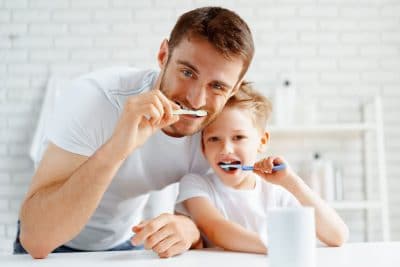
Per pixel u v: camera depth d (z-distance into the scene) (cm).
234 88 121
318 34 282
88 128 121
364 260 93
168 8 280
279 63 279
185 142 133
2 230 266
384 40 282
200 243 126
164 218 106
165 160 134
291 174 126
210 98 114
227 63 110
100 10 280
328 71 280
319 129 256
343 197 272
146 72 134
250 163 140
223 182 140
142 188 140
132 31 279
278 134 273
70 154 119
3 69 276
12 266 92
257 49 279
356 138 275
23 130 273
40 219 105
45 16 279
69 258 101
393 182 275
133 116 102
